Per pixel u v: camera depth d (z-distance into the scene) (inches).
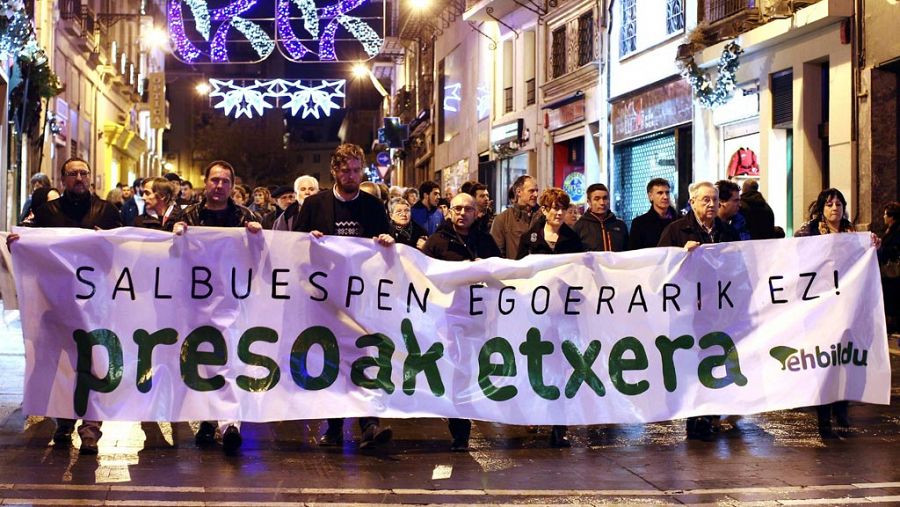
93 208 357.4
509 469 310.3
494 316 347.6
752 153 802.8
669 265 358.9
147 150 2343.8
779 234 602.2
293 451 332.8
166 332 333.4
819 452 336.8
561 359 350.3
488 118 1398.9
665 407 354.9
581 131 1095.0
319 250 339.9
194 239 336.2
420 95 1927.9
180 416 331.3
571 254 353.1
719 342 360.2
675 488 287.7
